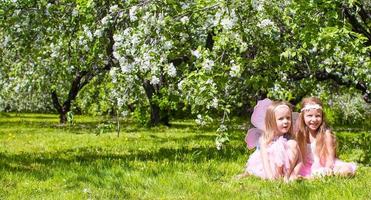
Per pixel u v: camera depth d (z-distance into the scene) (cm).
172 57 548
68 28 679
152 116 1369
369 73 600
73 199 432
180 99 577
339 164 504
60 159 636
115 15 571
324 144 507
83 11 596
